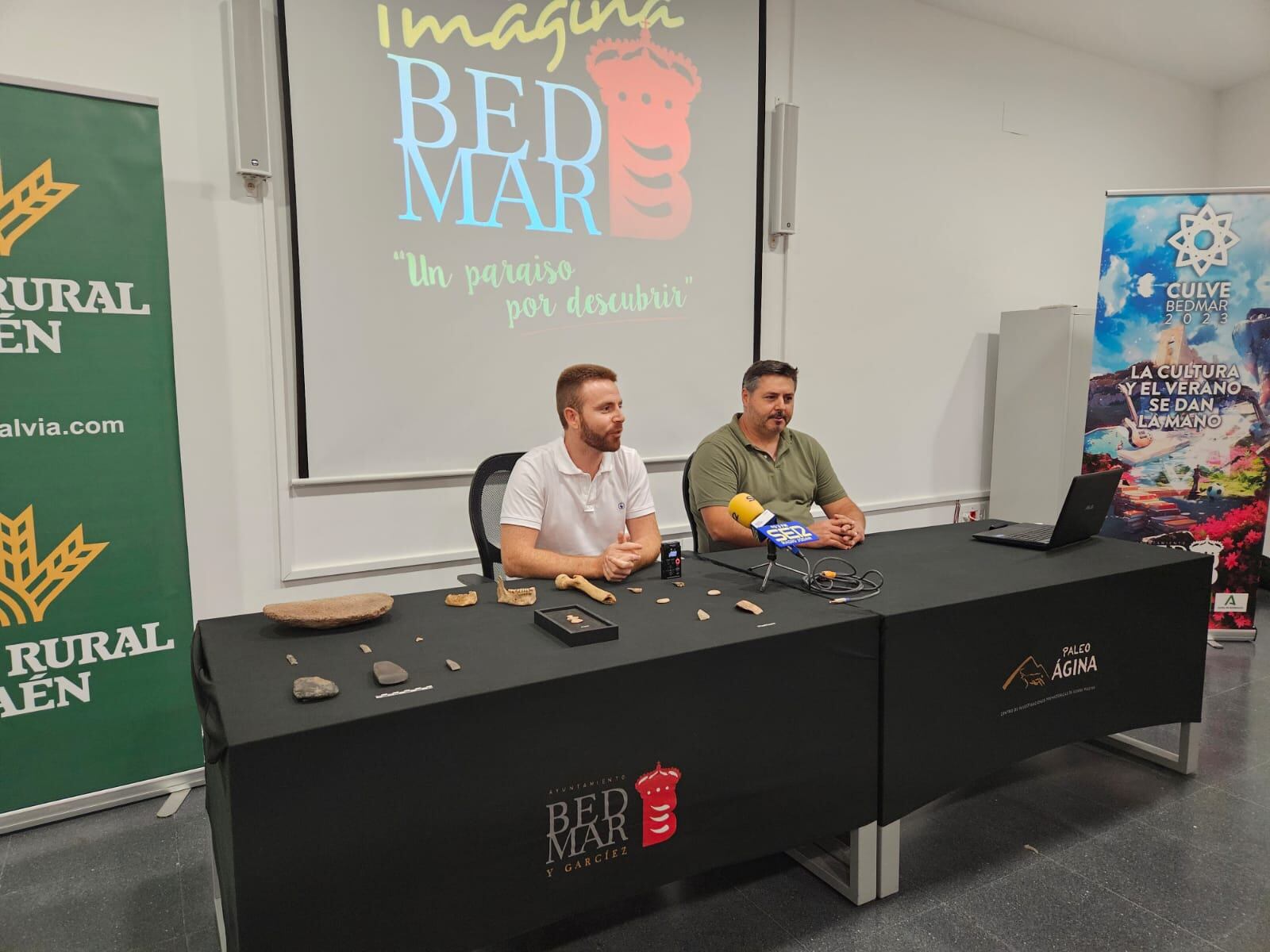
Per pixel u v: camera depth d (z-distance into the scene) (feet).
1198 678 6.81
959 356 12.53
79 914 5.24
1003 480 12.55
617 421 6.04
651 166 9.45
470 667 3.91
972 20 11.78
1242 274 10.69
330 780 3.29
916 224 11.74
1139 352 10.84
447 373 8.45
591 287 9.23
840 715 4.79
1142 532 11.15
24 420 6.00
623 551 5.73
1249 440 10.87
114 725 6.60
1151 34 12.39
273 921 3.25
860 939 4.87
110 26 6.66
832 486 8.27
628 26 9.10
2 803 6.22
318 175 7.58
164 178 6.96
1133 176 14.06
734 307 10.25
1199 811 6.42
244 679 3.76
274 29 7.26
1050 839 6.01
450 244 8.32
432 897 3.63
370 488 8.20
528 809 3.82
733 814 4.48
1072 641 5.90
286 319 7.64
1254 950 4.74
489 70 8.34
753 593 5.36
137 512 6.53
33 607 6.18
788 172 10.18
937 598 5.23
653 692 4.10
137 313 6.37
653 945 4.84
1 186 5.74
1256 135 14.42
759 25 9.91
